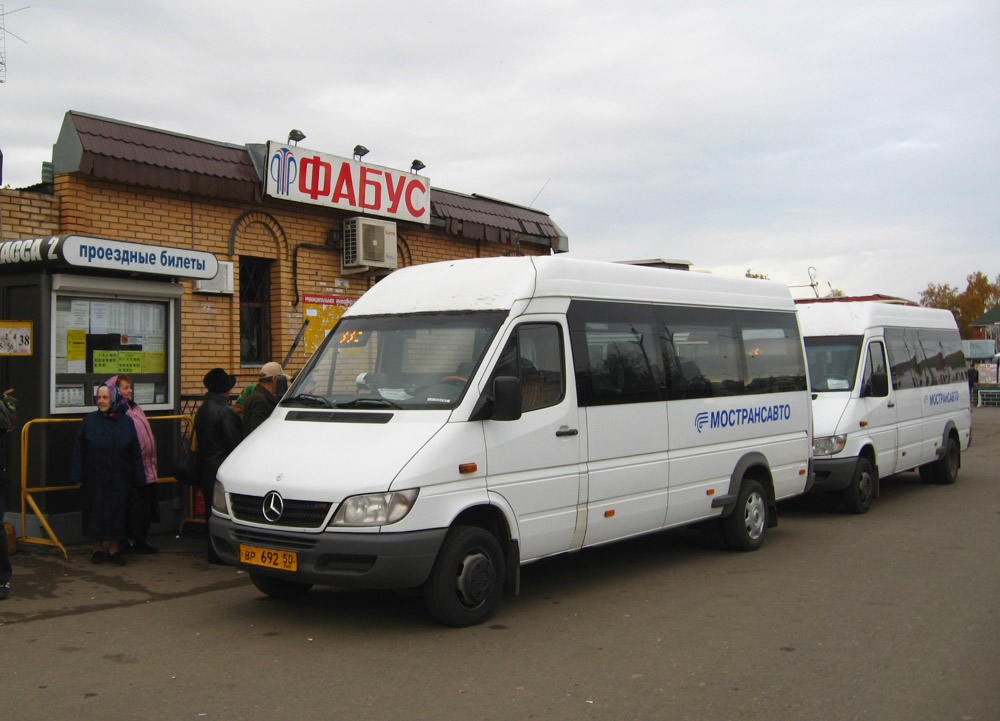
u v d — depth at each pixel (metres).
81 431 7.93
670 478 7.91
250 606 6.84
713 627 6.29
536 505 6.61
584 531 7.05
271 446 6.41
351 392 6.75
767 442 9.27
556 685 5.10
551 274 7.09
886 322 12.55
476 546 6.23
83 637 6.02
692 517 8.22
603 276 7.65
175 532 9.49
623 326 7.67
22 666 5.43
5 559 6.90
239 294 11.97
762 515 9.12
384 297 7.43
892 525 10.49
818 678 5.21
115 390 8.10
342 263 13.14
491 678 5.21
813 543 9.45
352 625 6.31
